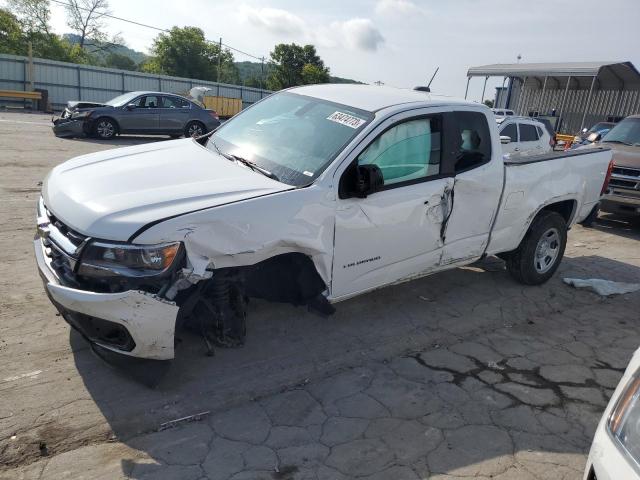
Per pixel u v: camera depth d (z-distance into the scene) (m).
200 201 3.37
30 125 18.98
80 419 3.17
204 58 70.62
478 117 4.84
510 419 3.50
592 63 24.89
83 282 3.19
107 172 3.82
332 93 4.77
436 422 3.42
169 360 3.42
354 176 3.84
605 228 9.18
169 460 2.92
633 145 9.30
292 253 3.79
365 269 4.16
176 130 18.17
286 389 3.66
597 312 5.39
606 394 3.89
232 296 3.83
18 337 3.97
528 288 5.87
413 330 4.67
